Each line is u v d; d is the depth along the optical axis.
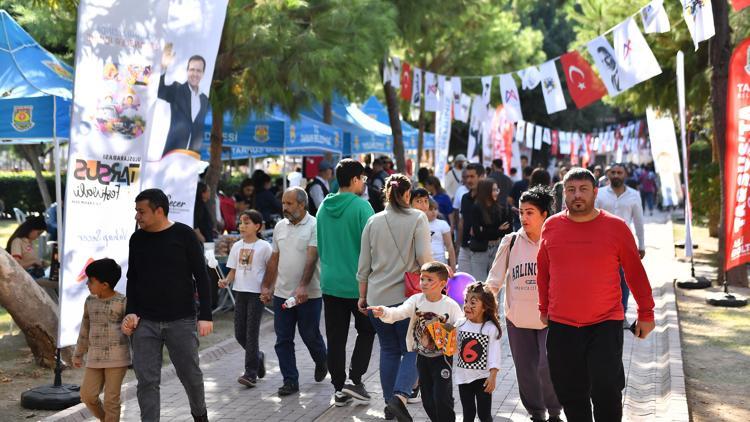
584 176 5.96
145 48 8.66
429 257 7.46
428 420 7.73
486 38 28.89
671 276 17.89
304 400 8.59
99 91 8.37
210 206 17.09
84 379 6.92
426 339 6.79
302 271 8.77
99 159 8.39
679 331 11.72
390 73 16.19
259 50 14.74
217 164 17.22
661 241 26.39
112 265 6.78
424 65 28.56
